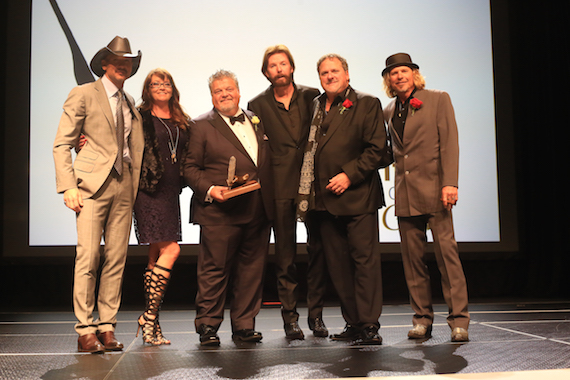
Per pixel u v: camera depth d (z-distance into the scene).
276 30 4.57
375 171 2.41
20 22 4.36
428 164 2.49
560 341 2.28
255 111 2.62
